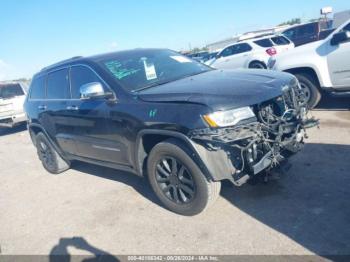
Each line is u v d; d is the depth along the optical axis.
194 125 2.99
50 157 5.89
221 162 3.02
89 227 3.82
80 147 4.79
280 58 6.89
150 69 4.25
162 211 3.82
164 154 3.44
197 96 3.13
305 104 3.80
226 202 3.71
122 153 3.97
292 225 3.11
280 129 3.23
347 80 6.00
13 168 6.96
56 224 4.06
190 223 3.47
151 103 3.43
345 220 3.04
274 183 3.91
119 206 4.16
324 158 4.36
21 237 3.92
